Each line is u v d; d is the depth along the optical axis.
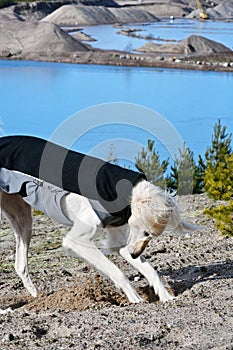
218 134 13.59
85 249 6.71
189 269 7.79
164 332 5.22
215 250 8.76
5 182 6.90
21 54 57.62
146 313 5.89
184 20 119.75
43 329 5.55
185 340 5.05
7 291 7.69
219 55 55.97
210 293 6.52
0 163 6.90
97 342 5.08
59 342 5.16
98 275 7.87
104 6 126.06
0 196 7.28
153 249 9.04
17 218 7.47
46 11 107.12
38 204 6.84
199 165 13.20
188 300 6.31
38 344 5.15
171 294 6.91
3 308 6.95
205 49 61.25
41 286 7.71
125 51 62.62
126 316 5.82
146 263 6.88
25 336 5.35
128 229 6.85
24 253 7.50
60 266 8.73
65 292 6.98
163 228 6.36
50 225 11.85
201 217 10.69
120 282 6.71
